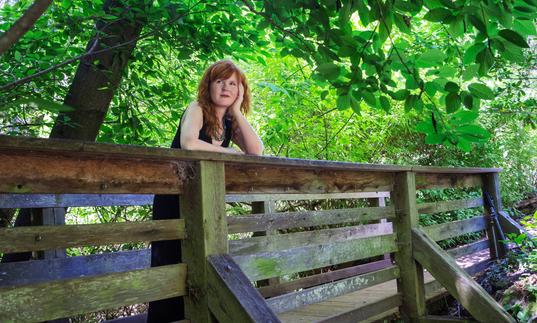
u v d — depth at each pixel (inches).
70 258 127.1
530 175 384.8
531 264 167.2
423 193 285.4
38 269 120.4
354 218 140.5
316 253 118.4
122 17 142.6
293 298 111.6
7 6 154.2
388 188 148.1
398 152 301.0
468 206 199.9
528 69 256.2
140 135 175.9
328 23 92.5
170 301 94.6
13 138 64.3
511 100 258.8
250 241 123.4
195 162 90.0
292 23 108.0
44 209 131.0
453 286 137.6
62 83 174.4
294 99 233.6
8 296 66.1
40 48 157.5
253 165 100.9
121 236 81.1
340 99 97.3
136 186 83.0
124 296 79.0
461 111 92.4
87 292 74.2
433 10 81.4
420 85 92.0
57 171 73.3
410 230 147.1
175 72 192.7
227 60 110.0
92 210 227.9
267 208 171.2
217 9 152.9
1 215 169.5
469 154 318.7
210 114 106.7
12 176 68.7
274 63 241.4
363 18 89.9
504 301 154.2
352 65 93.1
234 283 84.6
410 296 145.1
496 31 84.7
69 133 158.4
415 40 197.3
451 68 91.7
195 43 157.2
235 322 81.4
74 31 147.7
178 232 89.4
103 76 157.5
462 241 295.6
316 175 119.6
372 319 136.4
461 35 84.9
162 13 146.3
